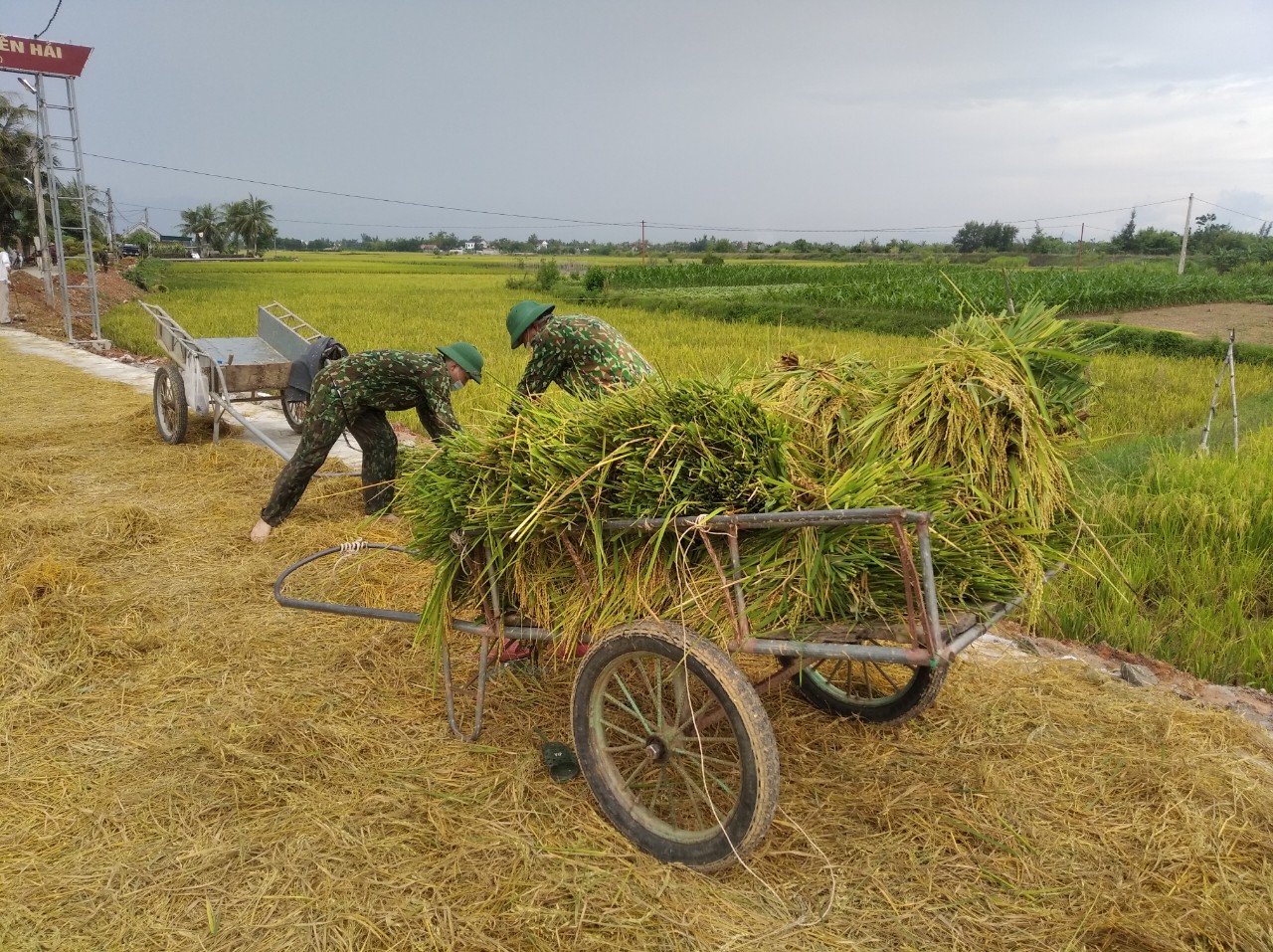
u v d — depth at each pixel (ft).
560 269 203.00
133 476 22.85
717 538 8.28
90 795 9.64
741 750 7.69
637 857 8.60
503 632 9.95
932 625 7.17
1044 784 9.68
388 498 19.12
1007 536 8.84
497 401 29.91
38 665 12.48
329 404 17.16
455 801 9.49
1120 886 8.09
